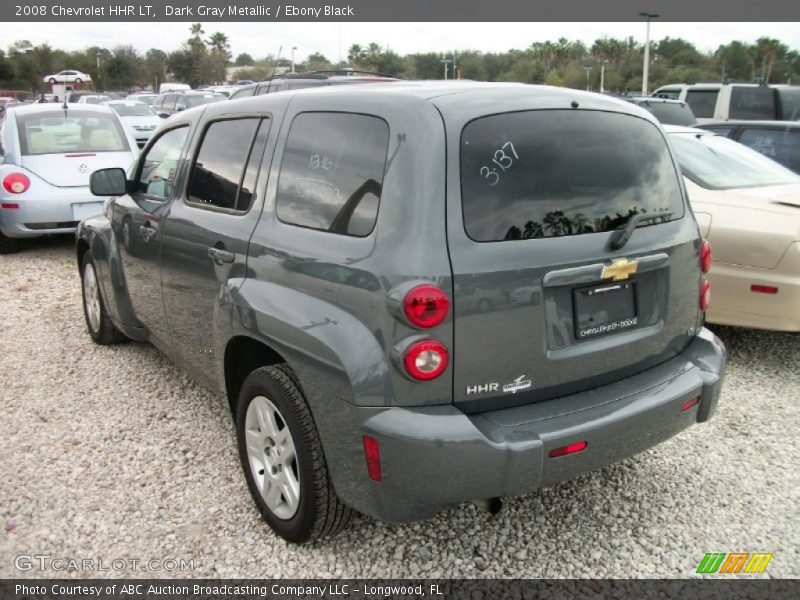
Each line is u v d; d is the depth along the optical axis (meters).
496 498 2.60
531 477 2.52
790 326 4.71
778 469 3.70
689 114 13.45
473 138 2.57
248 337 3.10
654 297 3.00
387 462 2.48
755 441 3.99
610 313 2.83
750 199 4.86
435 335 2.43
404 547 3.09
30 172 8.34
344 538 3.14
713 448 3.92
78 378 4.88
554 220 2.65
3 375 4.93
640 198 2.94
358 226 2.64
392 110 2.67
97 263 5.05
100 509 3.34
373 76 8.71
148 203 4.27
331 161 2.86
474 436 2.43
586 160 2.80
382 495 2.56
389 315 2.45
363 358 2.50
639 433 2.77
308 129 3.04
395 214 2.51
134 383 4.79
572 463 2.60
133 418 4.27
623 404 2.74
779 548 3.09
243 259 3.15
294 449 2.89
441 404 2.50
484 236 2.51
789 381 4.83
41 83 65.56
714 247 4.86
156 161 4.36
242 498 3.44
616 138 2.94
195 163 3.83
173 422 4.22
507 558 3.03
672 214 3.09
